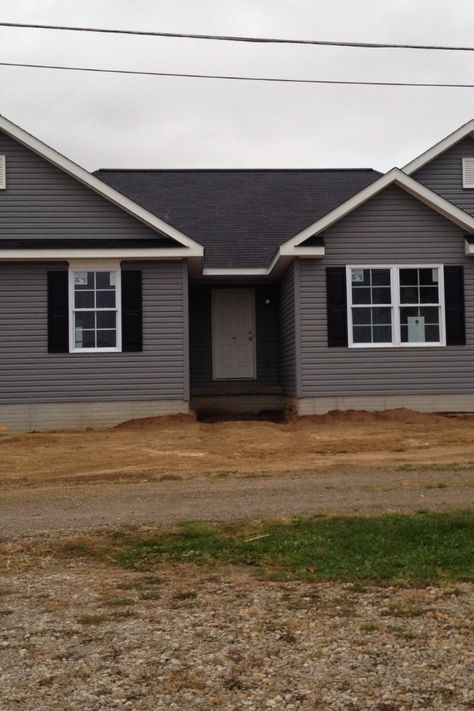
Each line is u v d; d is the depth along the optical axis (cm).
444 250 1692
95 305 1652
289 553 718
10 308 1627
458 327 1689
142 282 1658
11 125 1627
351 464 1175
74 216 1658
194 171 2486
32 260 1620
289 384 1809
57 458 1277
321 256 1666
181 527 815
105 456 1289
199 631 516
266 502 926
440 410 1678
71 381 1631
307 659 464
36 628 527
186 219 2150
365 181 2378
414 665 453
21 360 1623
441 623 524
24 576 662
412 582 625
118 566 693
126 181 2419
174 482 1060
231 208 2214
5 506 930
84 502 945
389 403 1675
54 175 1661
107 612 560
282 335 1939
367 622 528
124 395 1641
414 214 1692
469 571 654
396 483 1024
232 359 2042
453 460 1198
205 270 1861
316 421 1617
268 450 1321
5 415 1617
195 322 2041
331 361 1670
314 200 2250
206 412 1953
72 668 457
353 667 452
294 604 571
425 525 793
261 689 424
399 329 1678
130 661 466
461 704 403
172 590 614
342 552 719
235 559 705
